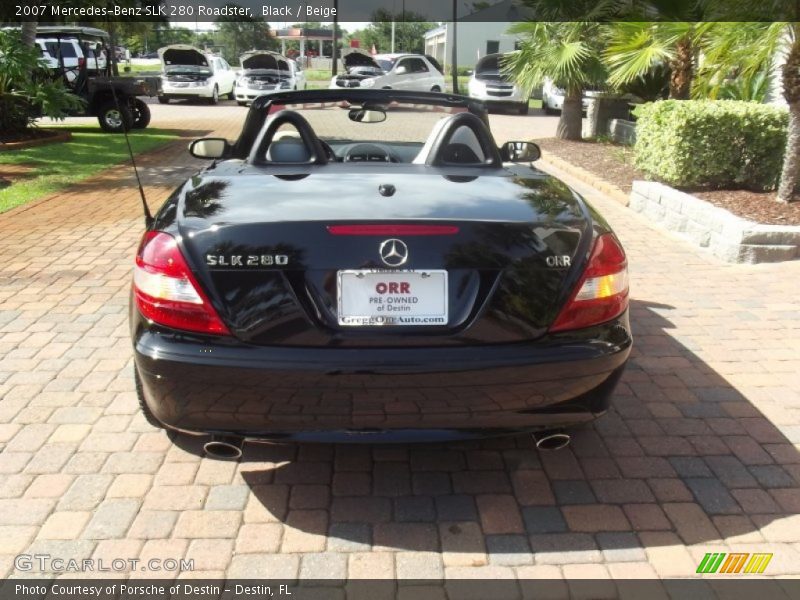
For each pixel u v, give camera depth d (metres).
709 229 6.71
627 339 2.82
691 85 10.84
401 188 3.06
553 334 2.67
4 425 3.49
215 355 2.54
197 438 3.41
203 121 20.12
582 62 14.46
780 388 4.02
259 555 2.67
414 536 2.79
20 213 8.05
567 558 2.68
